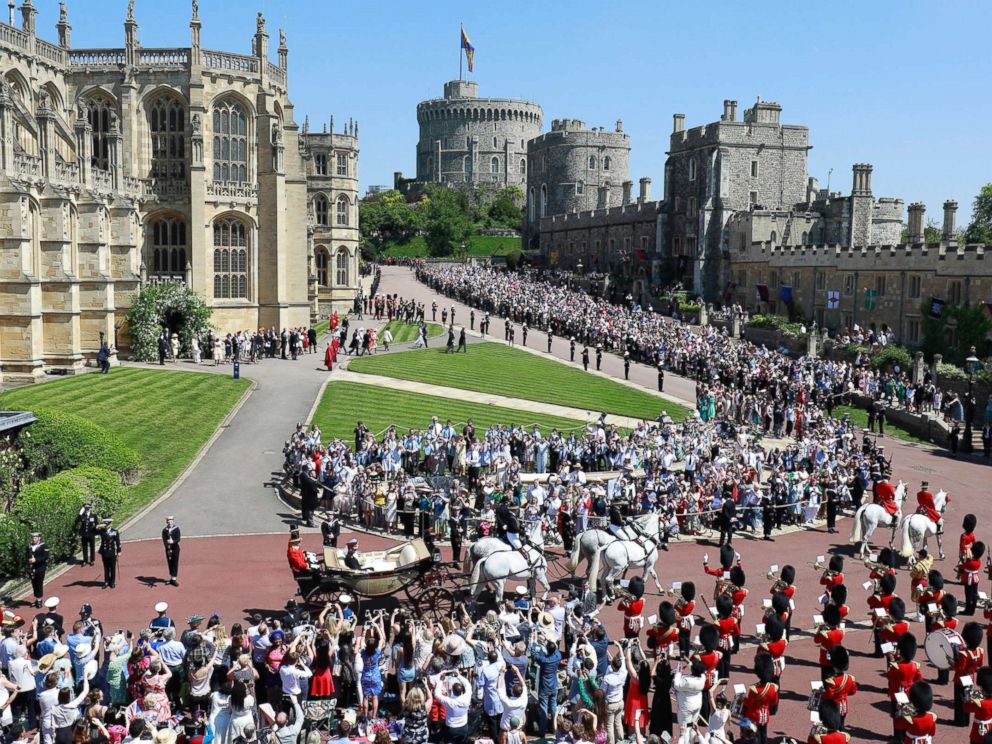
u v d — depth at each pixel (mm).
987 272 74188
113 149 71812
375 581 23984
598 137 169875
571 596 28344
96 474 34000
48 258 60938
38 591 27078
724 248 116375
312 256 104938
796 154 118812
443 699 18688
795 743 18250
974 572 28531
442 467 42312
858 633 27078
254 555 32312
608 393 66250
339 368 69938
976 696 17984
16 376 57438
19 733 17844
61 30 78625
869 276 88250
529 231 181125
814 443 45969
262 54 80312
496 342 88062
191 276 77500
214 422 50719
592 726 16562
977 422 61000
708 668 19875
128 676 19312
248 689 17891
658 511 35156
